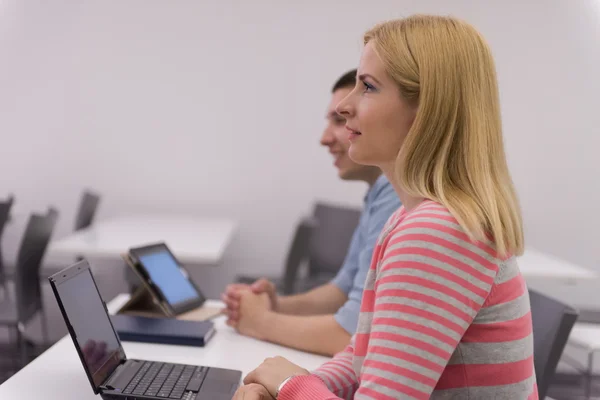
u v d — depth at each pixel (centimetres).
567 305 143
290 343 148
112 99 423
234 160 427
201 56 421
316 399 95
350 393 113
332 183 426
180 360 137
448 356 79
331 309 181
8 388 116
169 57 421
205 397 112
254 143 426
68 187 428
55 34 419
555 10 407
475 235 80
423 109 86
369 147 93
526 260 312
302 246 284
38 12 417
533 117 413
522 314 87
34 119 424
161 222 383
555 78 411
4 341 342
